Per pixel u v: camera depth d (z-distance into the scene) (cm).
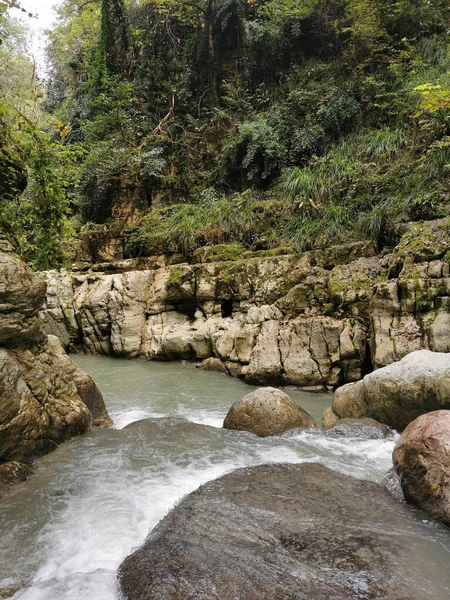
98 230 1387
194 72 1623
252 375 782
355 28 1315
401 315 679
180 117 1583
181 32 1708
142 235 1284
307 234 1021
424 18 1293
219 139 1498
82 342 1190
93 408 558
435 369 460
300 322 786
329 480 376
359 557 261
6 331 415
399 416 487
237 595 228
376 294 713
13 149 561
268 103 1454
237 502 334
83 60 2058
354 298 768
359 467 418
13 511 335
